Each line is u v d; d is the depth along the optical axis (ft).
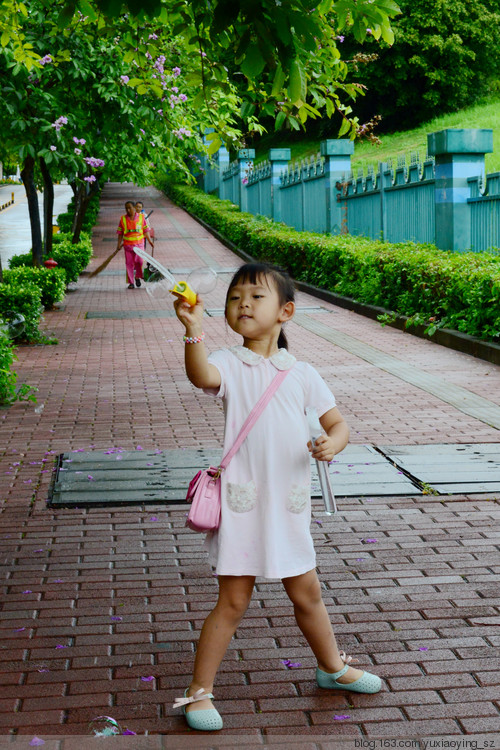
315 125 138.41
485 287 30.99
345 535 15.10
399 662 10.75
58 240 73.05
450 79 120.16
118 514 16.33
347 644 11.23
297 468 9.44
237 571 9.31
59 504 16.72
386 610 12.19
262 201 87.81
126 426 23.00
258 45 11.99
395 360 31.48
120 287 59.57
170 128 33.12
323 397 9.64
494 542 14.67
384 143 111.24
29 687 10.26
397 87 120.98
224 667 10.71
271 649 11.18
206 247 86.53
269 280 9.41
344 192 59.36
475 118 112.68
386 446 20.48
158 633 11.64
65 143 34.71
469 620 11.84
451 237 40.88
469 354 31.89
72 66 33.50
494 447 20.26
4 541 14.98
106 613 12.25
